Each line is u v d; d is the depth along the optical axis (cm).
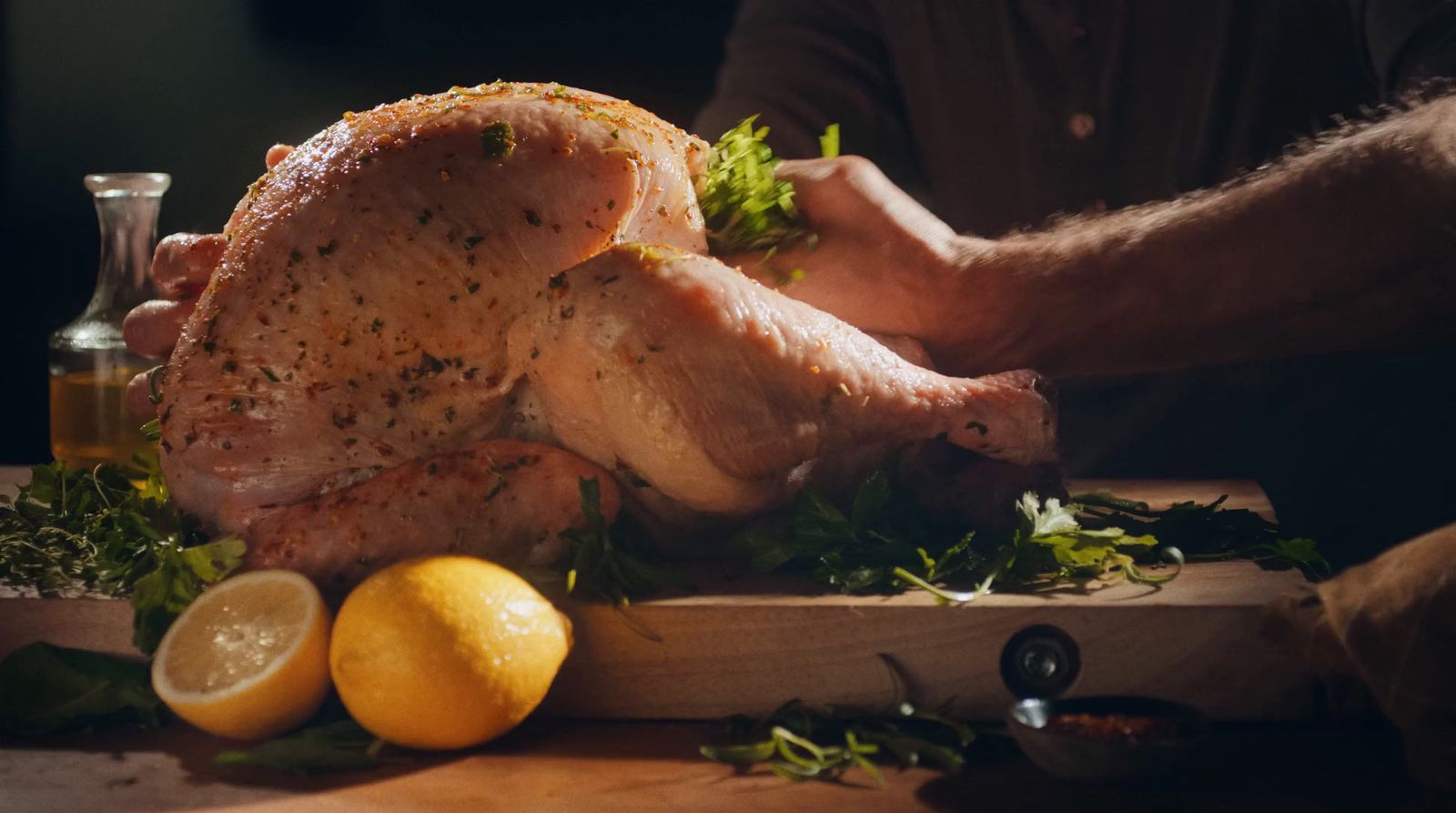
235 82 193
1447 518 128
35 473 107
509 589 89
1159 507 115
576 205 98
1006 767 89
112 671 94
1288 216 101
